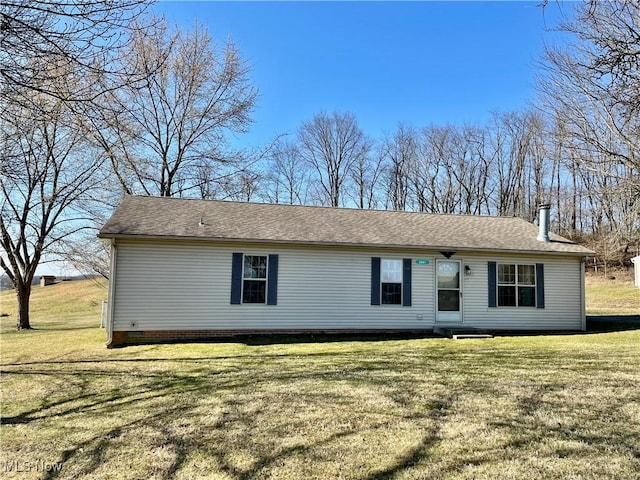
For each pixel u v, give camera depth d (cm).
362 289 1248
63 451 402
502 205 3681
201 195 2269
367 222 1431
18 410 531
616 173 1049
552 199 3300
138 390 614
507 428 444
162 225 1155
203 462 372
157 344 1057
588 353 892
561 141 1152
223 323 1158
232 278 1171
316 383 638
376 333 1239
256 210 1415
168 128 2177
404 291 1272
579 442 405
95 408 533
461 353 905
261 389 606
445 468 355
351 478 341
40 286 3638
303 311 1211
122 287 1098
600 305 2141
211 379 674
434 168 3859
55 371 755
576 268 1368
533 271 1345
